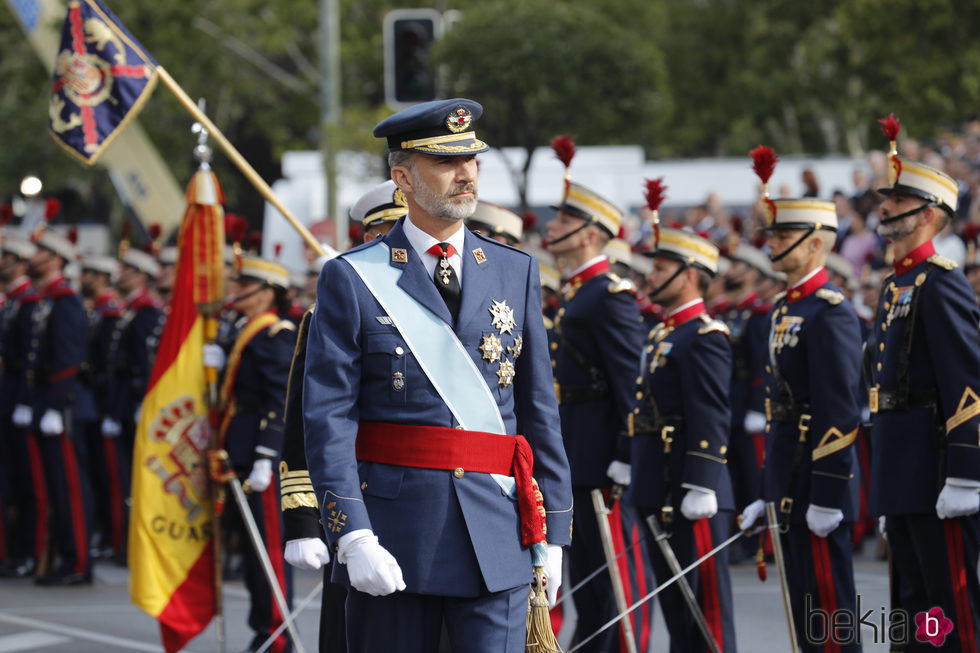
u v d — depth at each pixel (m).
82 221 94.62
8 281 37.81
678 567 22.53
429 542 14.38
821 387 20.62
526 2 63.44
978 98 64.62
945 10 65.19
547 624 14.89
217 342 26.94
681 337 22.83
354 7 88.44
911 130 67.75
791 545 21.39
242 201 101.31
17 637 29.36
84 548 36.34
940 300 19.66
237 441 26.44
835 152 101.00
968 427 19.30
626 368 23.41
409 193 14.89
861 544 36.47
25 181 39.00
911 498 19.94
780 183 64.00
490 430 14.70
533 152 65.25
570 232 24.06
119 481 40.25
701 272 23.28
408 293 14.78
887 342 20.42
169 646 25.05
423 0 85.69
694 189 64.56
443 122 14.66
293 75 96.12
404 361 14.62
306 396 14.52
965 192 46.44
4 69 85.81
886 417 20.33
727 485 22.50
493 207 26.20
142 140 54.47
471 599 14.50
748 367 37.03
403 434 14.56
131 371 39.94
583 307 23.80
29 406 36.72
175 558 25.09
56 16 58.34
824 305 20.92
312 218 66.69
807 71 97.75
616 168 64.75
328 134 61.94
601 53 63.28
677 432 22.78
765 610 29.05
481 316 14.89
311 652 26.98
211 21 81.50
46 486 36.84
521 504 14.73
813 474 20.58
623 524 23.94
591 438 23.78
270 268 26.97
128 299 40.97
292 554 16.72
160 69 23.66
